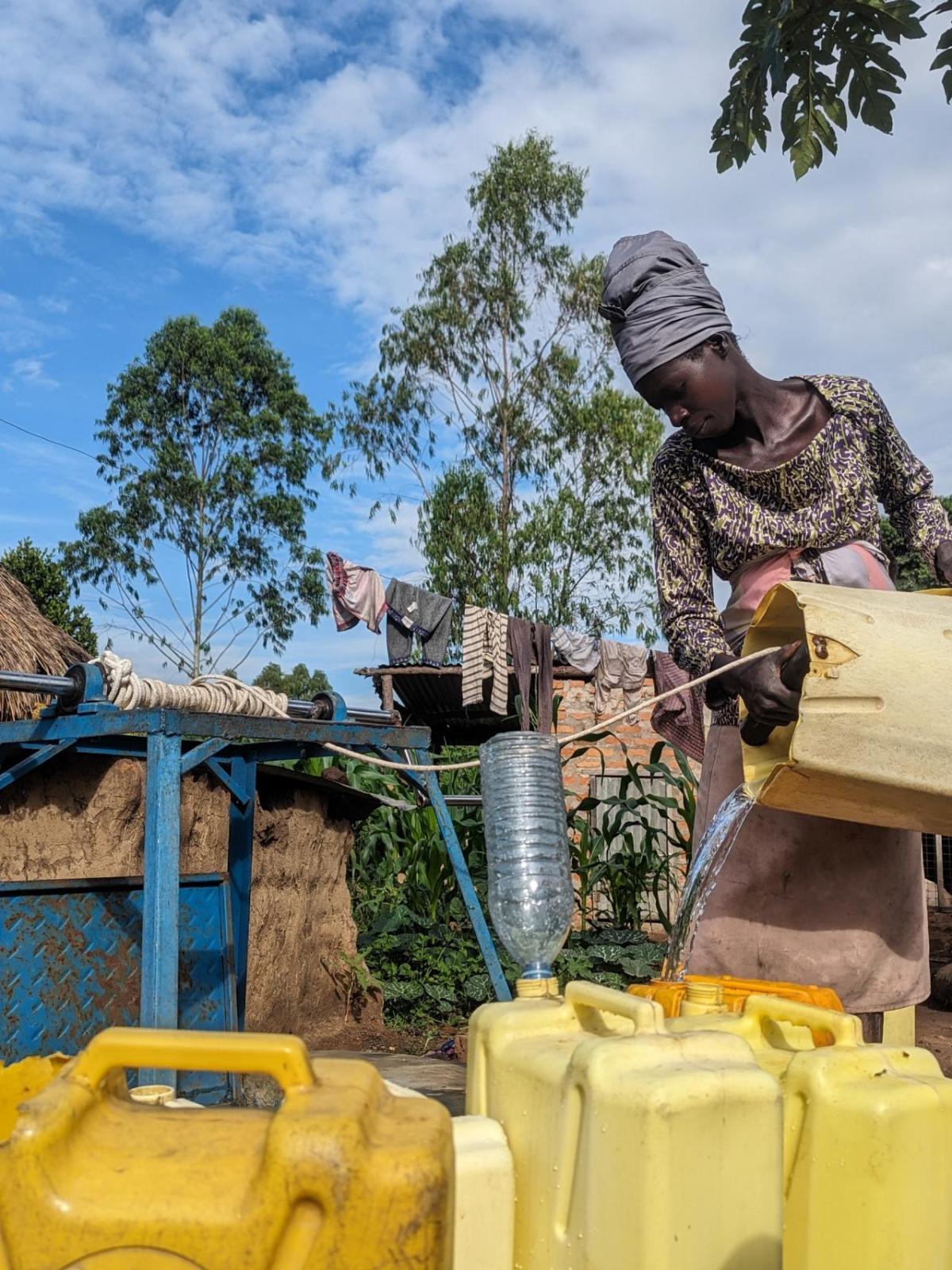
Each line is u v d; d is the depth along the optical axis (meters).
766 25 3.74
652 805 7.48
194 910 3.95
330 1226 0.86
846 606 2.14
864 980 2.64
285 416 36.00
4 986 3.35
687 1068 1.17
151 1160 0.91
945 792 2.06
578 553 26.38
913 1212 1.31
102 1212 0.87
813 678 2.09
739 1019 1.59
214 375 34.44
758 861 2.65
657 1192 1.11
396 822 7.08
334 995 5.42
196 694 3.23
